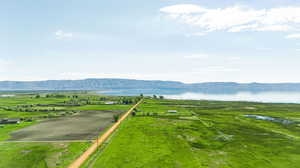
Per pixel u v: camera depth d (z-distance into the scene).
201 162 52.03
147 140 70.38
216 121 113.94
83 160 51.09
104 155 54.88
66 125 96.25
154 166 48.69
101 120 110.56
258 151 61.81
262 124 106.81
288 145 68.44
